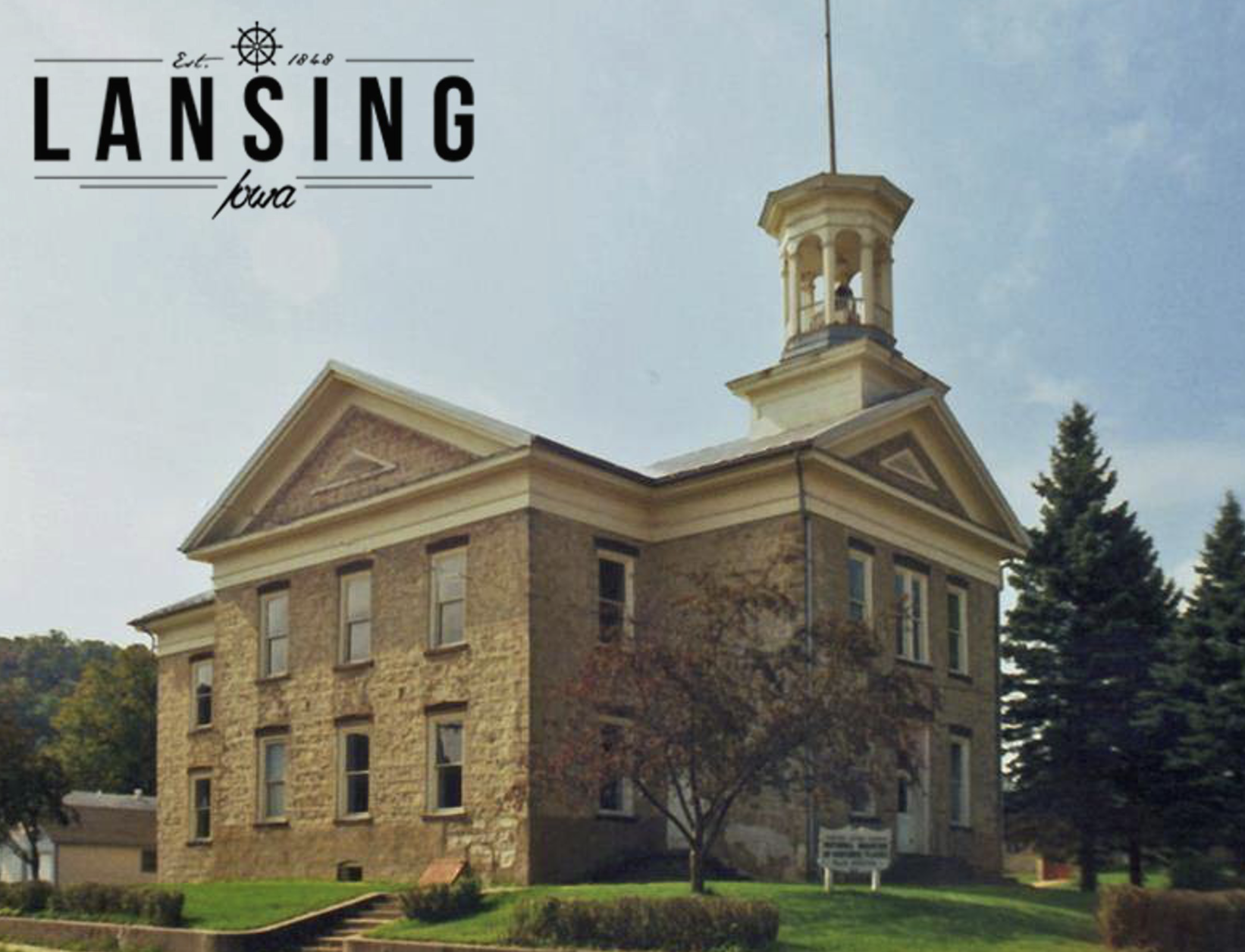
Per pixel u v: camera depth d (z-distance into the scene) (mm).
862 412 35406
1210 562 41812
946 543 37375
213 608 43906
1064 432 44438
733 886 26047
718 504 33094
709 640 25312
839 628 25203
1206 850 39312
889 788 31344
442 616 32938
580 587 32031
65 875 57969
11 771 41250
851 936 21859
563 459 31609
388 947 23422
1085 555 41938
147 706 76750
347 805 34125
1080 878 40281
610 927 21844
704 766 24688
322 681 35312
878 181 40406
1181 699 39594
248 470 37719
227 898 29516
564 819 30281
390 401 34688
